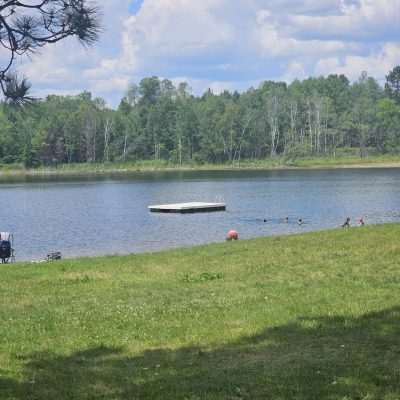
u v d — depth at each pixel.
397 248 21.31
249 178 124.06
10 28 8.79
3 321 14.22
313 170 152.62
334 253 21.44
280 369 10.11
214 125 174.75
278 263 20.50
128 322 13.73
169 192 92.62
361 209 65.12
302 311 13.89
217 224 54.88
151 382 9.80
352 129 182.00
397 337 11.56
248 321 13.35
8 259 34.84
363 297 15.00
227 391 9.22
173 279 19.06
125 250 41.44
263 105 185.75
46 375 10.30
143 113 182.88
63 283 19.27
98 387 9.66
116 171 164.75
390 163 166.12
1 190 101.69
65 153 169.00
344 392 8.99
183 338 12.34
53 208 71.75
